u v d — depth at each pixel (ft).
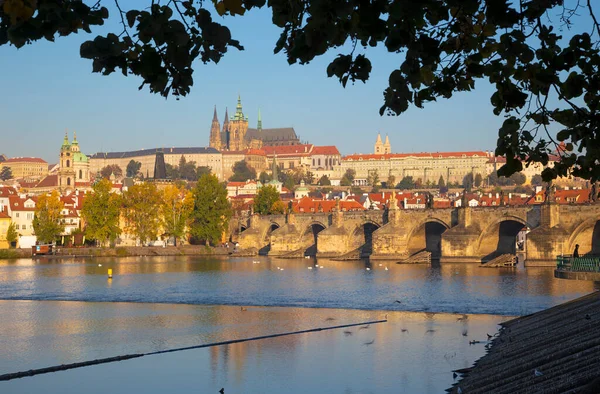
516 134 82.12
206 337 353.51
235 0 57.00
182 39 58.03
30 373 279.49
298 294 540.11
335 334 358.43
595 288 533.55
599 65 71.51
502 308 446.60
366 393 243.19
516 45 67.67
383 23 58.34
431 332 358.23
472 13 62.28
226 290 569.23
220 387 255.91
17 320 410.72
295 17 59.06
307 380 263.70
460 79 70.85
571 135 80.74
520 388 201.16
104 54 58.03
